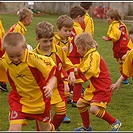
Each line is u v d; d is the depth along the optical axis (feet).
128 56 30.42
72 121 33.06
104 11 110.42
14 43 23.40
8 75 25.27
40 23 28.78
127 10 109.70
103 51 66.28
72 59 37.78
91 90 29.60
